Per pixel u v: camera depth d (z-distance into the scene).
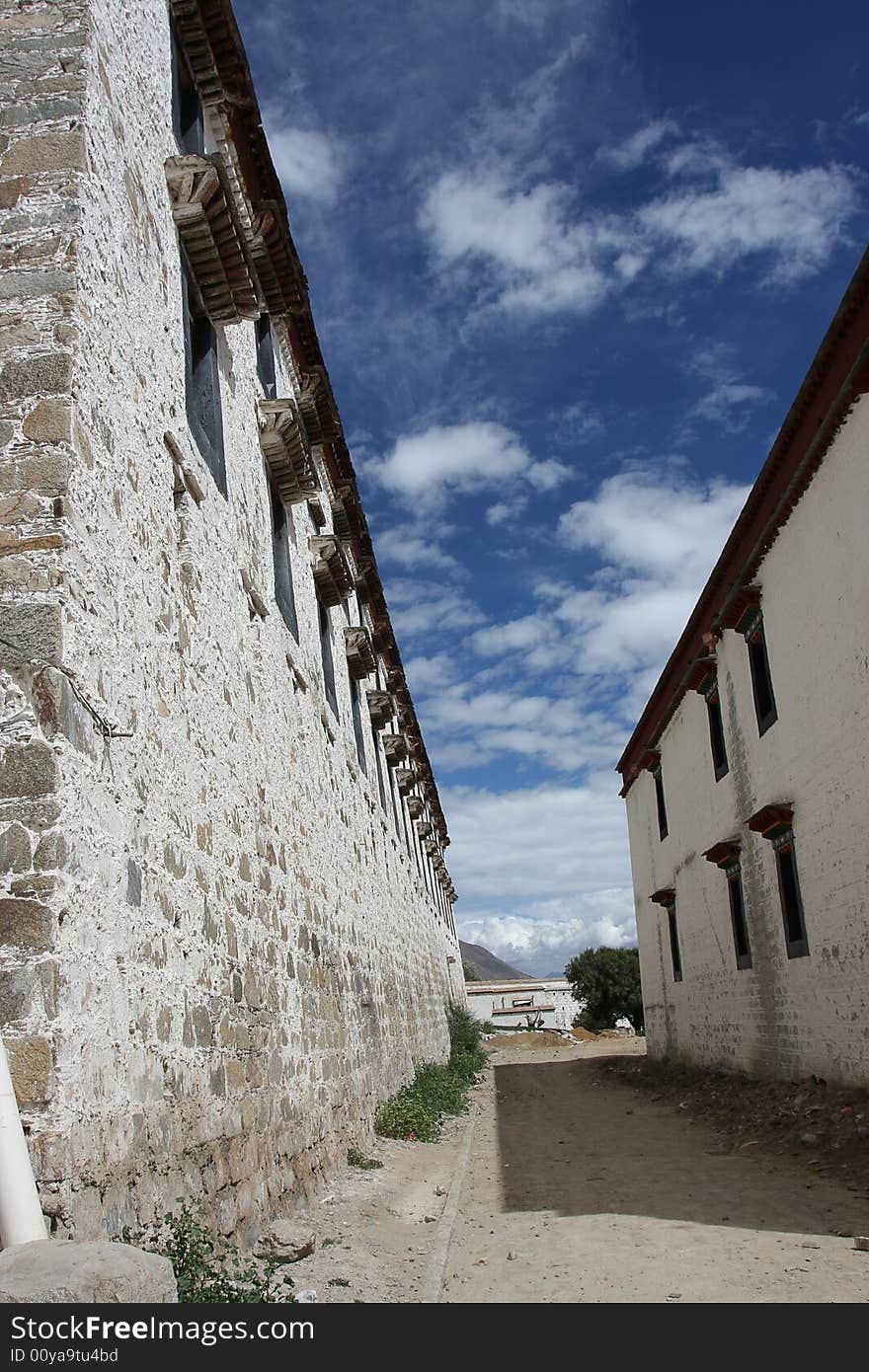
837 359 12.11
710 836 19.41
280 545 11.94
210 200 7.99
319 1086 9.95
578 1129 15.17
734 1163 10.84
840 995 12.98
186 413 7.74
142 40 7.64
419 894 25.91
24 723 4.63
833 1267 6.43
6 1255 3.35
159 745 6.14
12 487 5.10
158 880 5.85
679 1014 22.72
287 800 10.09
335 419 15.59
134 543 6.10
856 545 11.83
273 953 8.64
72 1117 4.27
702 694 19.45
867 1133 10.57
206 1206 5.98
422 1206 9.52
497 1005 69.56
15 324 5.47
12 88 6.11
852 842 12.39
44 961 4.29
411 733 26.70
